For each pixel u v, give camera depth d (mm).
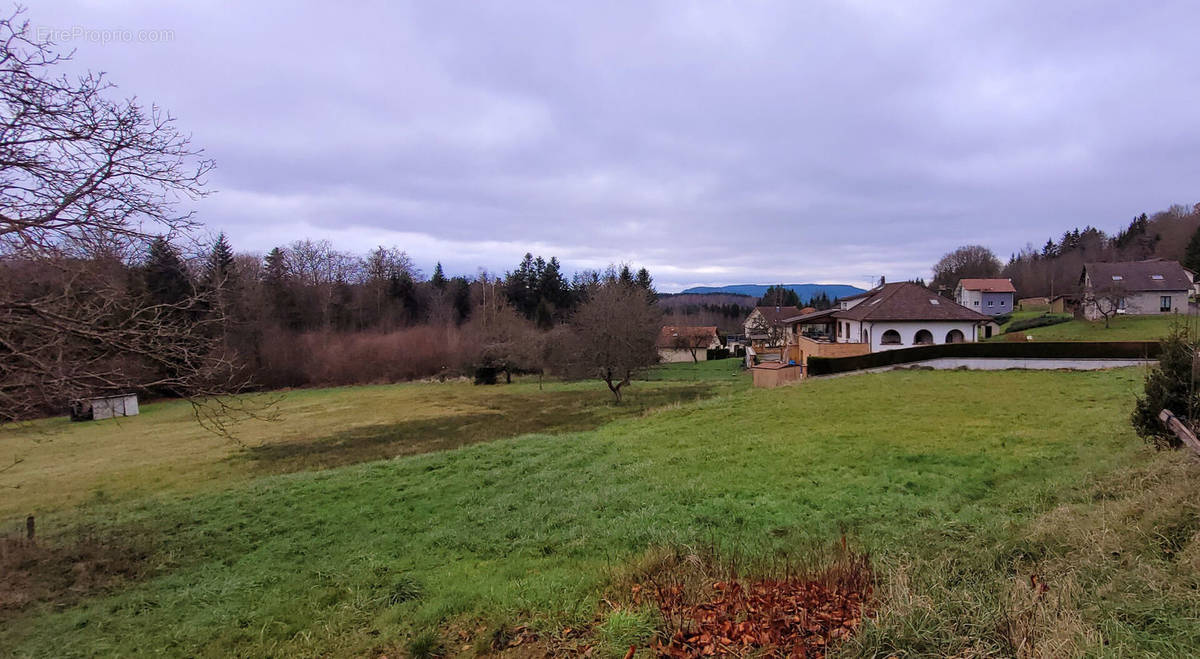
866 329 35812
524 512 9664
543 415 29500
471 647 4832
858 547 6234
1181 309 47281
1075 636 3256
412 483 12836
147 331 8203
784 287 123250
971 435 12570
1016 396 17844
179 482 17406
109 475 19172
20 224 6715
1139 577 3908
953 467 10211
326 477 14469
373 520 10211
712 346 73125
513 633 4926
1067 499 7352
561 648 4527
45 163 7094
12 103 6836
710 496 9477
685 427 17172
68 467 20953
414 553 8031
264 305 47625
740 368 55250
